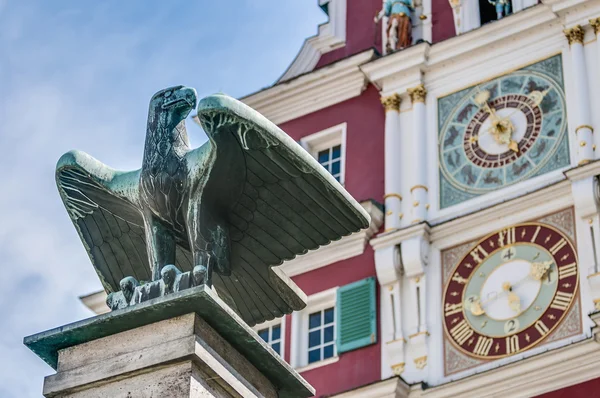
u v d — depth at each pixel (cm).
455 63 3500
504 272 3206
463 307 3212
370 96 3597
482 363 3133
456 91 3472
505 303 3170
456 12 3575
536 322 3114
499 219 3266
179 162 1384
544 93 3353
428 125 3469
